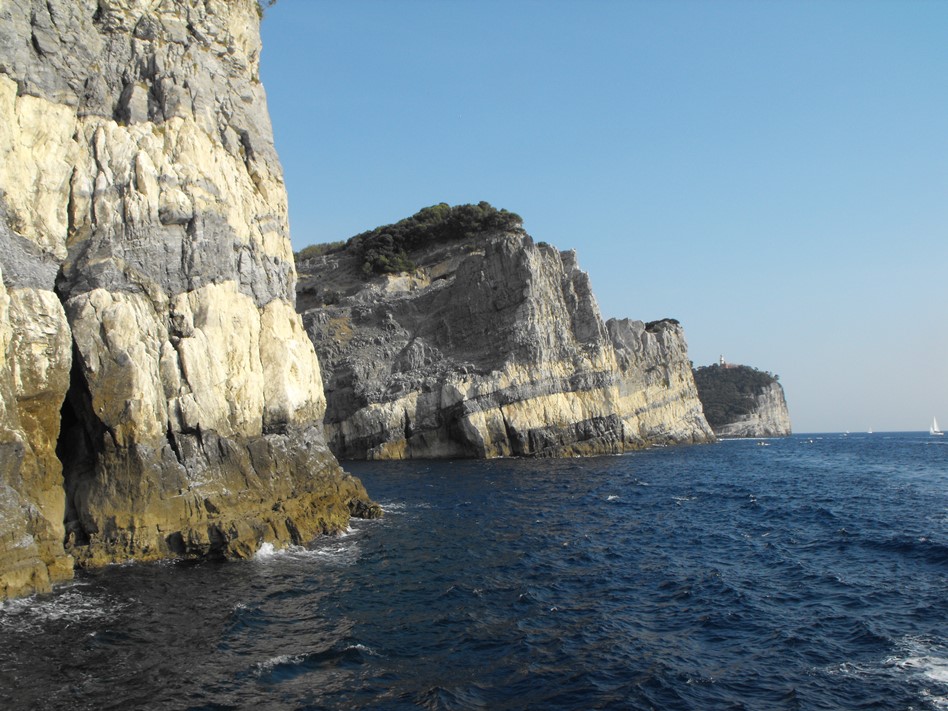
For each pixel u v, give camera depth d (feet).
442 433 244.22
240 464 94.32
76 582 71.46
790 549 93.71
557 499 140.05
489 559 88.28
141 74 100.32
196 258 94.32
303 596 71.05
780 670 53.42
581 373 266.16
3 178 76.54
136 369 82.74
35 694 47.14
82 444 84.02
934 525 109.40
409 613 66.85
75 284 82.43
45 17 84.84
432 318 276.00
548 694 49.80
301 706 47.11
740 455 280.92
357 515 116.16
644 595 73.46
